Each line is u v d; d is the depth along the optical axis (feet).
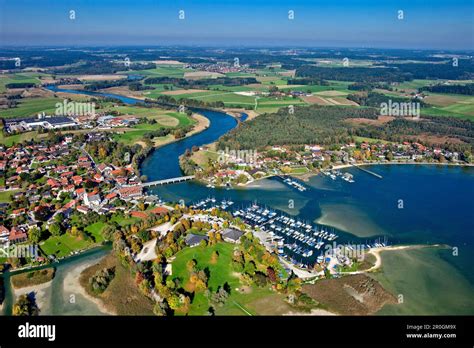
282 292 631.56
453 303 622.54
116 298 613.11
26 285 654.53
